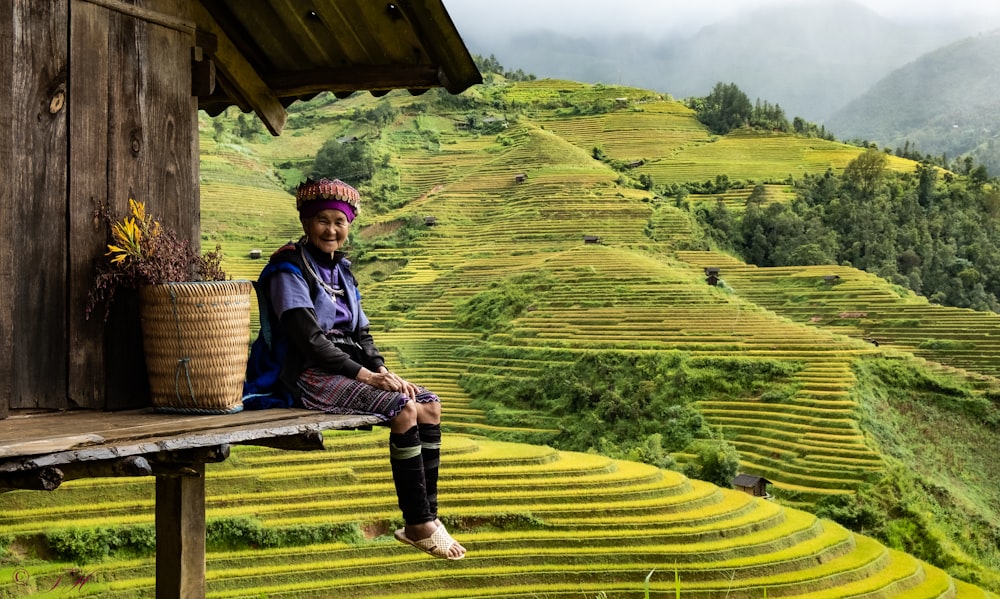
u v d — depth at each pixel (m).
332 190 4.45
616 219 80.31
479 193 91.25
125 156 4.48
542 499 24.78
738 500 27.53
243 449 23.94
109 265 4.25
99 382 4.30
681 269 67.50
